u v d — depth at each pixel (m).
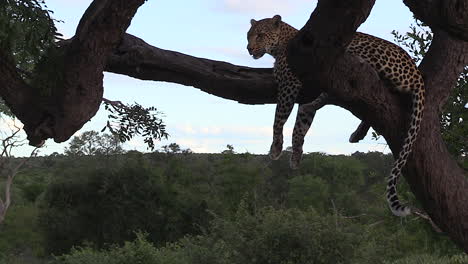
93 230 39.97
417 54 11.81
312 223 17.88
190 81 7.41
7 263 37.72
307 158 65.69
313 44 5.50
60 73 6.30
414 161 7.21
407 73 6.88
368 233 18.33
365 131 7.96
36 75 6.37
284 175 64.19
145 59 7.16
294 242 17.47
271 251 17.69
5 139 36.28
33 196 55.94
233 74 7.34
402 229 17.69
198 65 7.27
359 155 72.44
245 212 19.92
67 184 39.84
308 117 8.17
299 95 7.30
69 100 6.41
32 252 42.09
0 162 36.72
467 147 11.55
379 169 65.75
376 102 6.54
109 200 39.41
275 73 7.29
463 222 7.45
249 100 7.55
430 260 17.31
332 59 5.68
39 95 6.46
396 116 6.82
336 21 5.31
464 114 11.19
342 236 17.62
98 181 39.84
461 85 10.90
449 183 7.31
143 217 39.56
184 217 40.28
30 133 6.59
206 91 7.52
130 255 22.45
